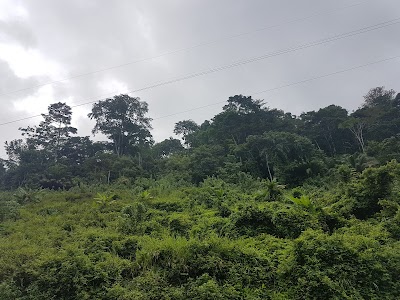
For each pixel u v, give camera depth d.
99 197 20.17
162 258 10.23
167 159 43.03
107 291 9.35
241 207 15.12
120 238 12.93
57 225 15.49
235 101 49.09
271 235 12.41
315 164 31.22
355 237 9.95
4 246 11.66
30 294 9.21
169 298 8.70
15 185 39.56
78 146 47.06
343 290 8.18
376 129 42.16
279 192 19.00
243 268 9.73
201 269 9.66
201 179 33.50
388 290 8.47
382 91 53.16
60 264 9.98
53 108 48.94
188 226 14.37
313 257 9.00
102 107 50.00
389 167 13.98
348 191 14.50
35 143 46.62
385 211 12.33
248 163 35.19
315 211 13.36
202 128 55.47
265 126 44.72
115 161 38.75
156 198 20.17
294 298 8.47
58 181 34.38
